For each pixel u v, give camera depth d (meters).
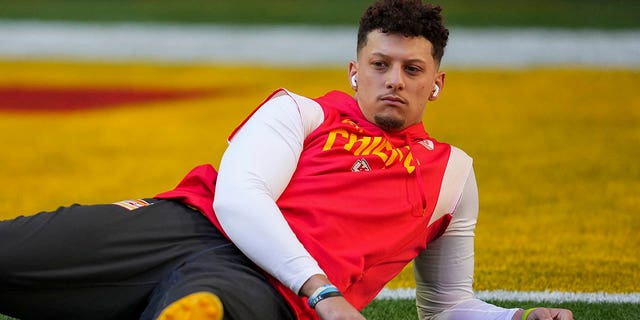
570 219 15.30
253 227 8.10
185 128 22.88
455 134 21.72
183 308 7.30
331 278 8.25
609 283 12.12
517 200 16.52
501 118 23.44
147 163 19.59
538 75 28.86
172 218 8.55
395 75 8.88
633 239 14.17
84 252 8.09
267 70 30.28
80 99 26.47
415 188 8.81
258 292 7.88
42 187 17.64
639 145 20.81
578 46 33.78
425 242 9.00
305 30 37.88
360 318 7.66
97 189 17.55
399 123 9.02
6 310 8.26
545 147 20.61
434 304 9.59
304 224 8.45
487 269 12.70
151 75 29.98
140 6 42.78
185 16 40.75
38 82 28.91
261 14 40.97
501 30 37.09
